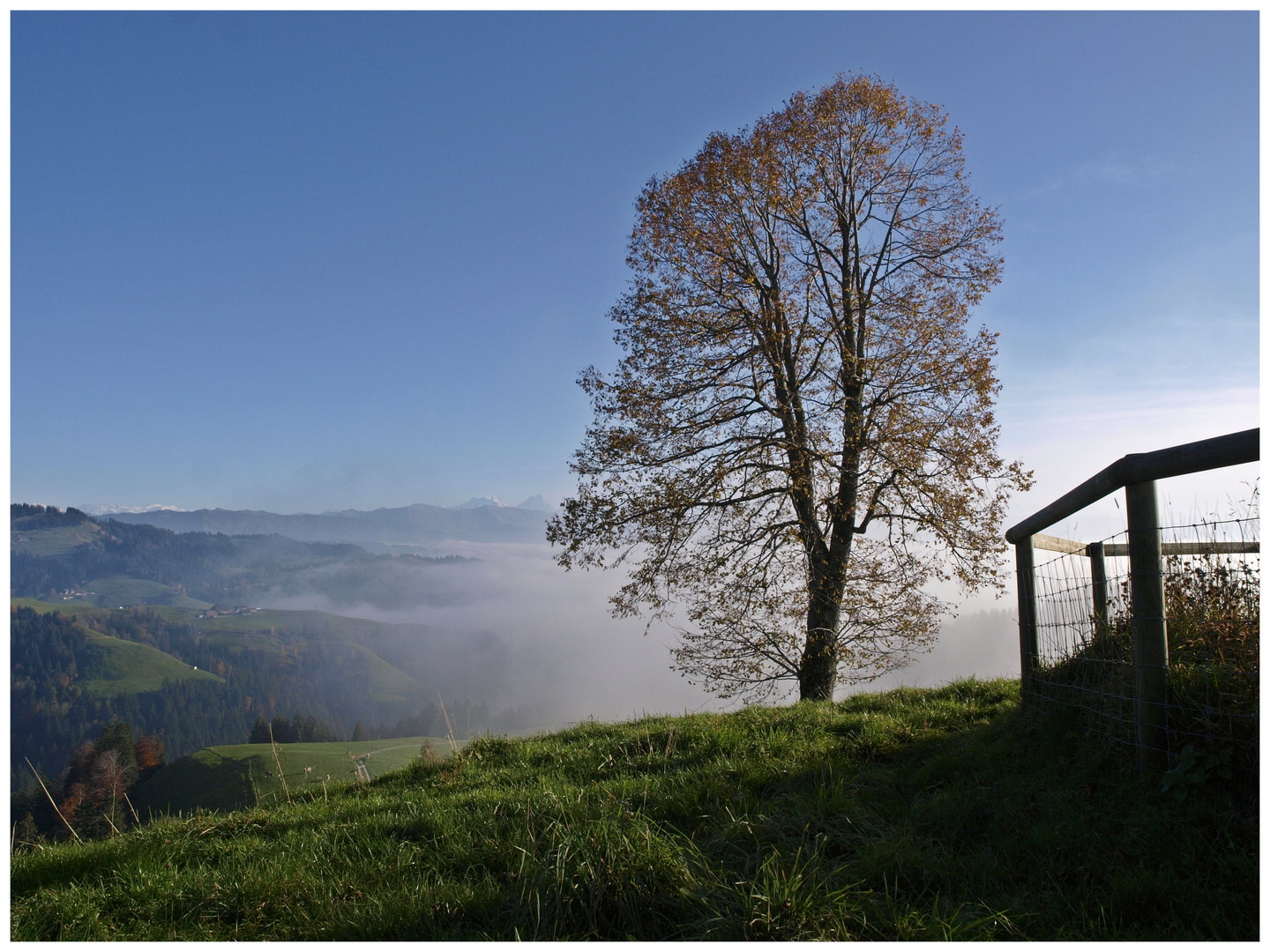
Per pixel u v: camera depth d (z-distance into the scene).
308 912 4.07
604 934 3.45
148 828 6.83
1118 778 4.32
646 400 14.93
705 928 3.33
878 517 15.27
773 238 16.38
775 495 15.28
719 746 7.04
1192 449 3.75
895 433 14.25
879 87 15.59
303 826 6.23
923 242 16.31
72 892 4.59
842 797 4.80
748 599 15.45
